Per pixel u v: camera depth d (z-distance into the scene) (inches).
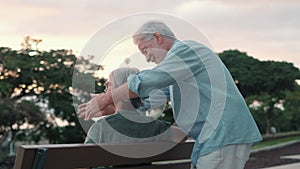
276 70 668.1
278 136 659.4
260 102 678.5
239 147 93.0
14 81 493.7
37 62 494.6
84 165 85.2
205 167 92.4
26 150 77.6
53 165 81.0
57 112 499.8
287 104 719.7
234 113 92.9
